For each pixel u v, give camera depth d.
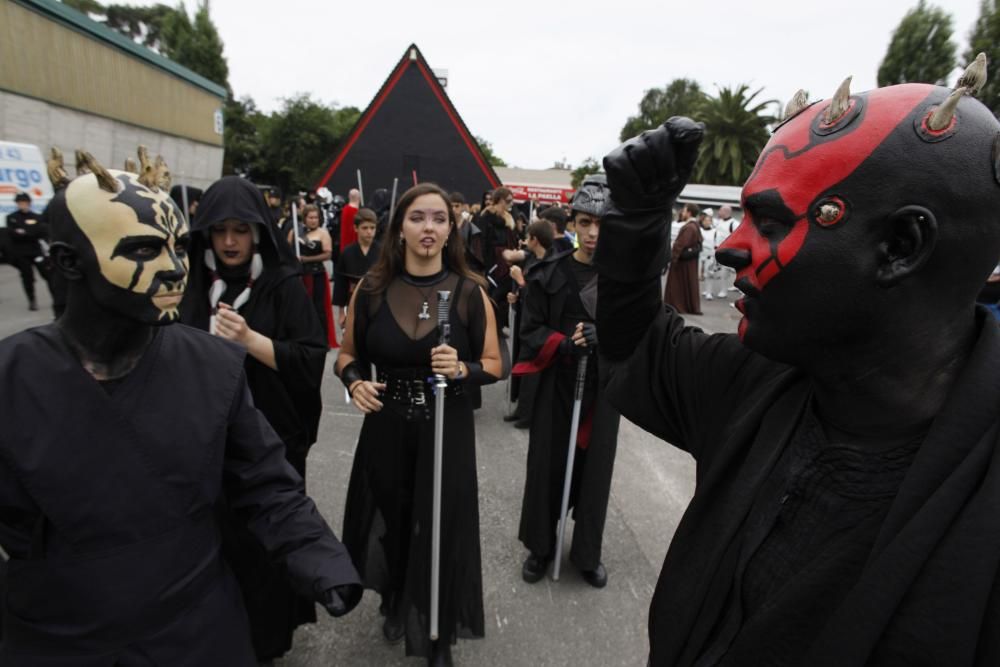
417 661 2.34
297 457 2.19
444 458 2.19
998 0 8.09
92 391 1.07
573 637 2.50
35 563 1.07
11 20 11.80
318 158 36.34
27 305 8.59
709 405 0.99
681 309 10.17
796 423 0.82
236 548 1.96
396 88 12.97
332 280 8.90
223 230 1.99
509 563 2.98
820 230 0.64
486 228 6.82
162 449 1.13
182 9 32.06
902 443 0.69
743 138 35.50
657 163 0.83
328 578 1.24
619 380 1.09
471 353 2.26
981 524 0.57
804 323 0.67
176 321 1.13
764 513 0.79
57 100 13.16
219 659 1.24
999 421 0.61
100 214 1.03
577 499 2.80
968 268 0.62
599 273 0.98
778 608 0.71
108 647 1.11
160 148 17.55
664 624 0.89
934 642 0.57
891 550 0.60
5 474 1.03
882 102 0.64
